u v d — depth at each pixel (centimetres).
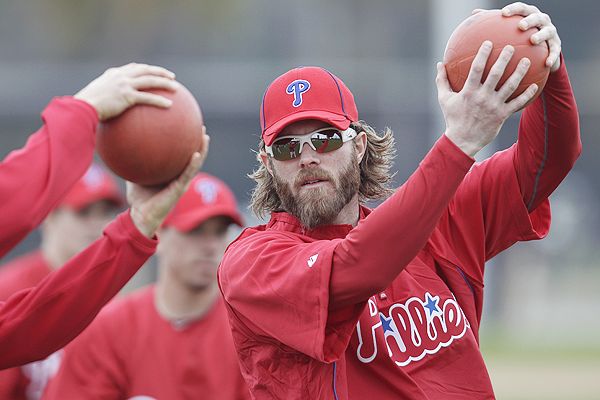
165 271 2319
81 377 2280
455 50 1375
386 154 1720
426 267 1591
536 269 6925
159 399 2272
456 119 1337
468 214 1642
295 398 1486
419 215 1327
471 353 1577
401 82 7656
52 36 8375
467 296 1614
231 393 2278
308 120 1527
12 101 7606
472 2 6831
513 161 1652
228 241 2403
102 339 2291
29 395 2580
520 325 6819
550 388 4494
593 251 7119
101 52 8400
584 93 7556
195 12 8338
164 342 2288
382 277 1348
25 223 1202
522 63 1335
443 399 1534
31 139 1234
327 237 1557
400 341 1531
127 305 2333
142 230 1391
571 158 1628
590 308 6969
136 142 1302
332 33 8000
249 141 7406
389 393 1510
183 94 1338
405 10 7956
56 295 1377
